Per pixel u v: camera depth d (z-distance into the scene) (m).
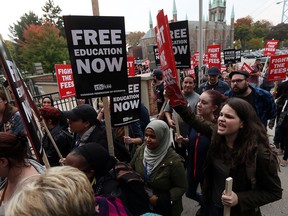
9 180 1.44
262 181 1.51
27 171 1.44
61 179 0.80
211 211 1.87
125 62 2.15
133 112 2.75
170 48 1.95
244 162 1.50
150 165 2.12
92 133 2.48
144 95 7.82
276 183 1.50
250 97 3.43
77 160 1.54
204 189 1.91
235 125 1.53
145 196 1.71
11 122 2.72
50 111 2.81
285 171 3.99
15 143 1.40
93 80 2.05
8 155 1.36
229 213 1.51
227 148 1.64
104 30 2.01
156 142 2.04
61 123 3.31
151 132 2.03
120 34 2.08
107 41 2.04
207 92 2.46
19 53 40.97
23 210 0.71
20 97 1.44
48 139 2.79
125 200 1.59
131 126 3.15
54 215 0.71
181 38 3.24
